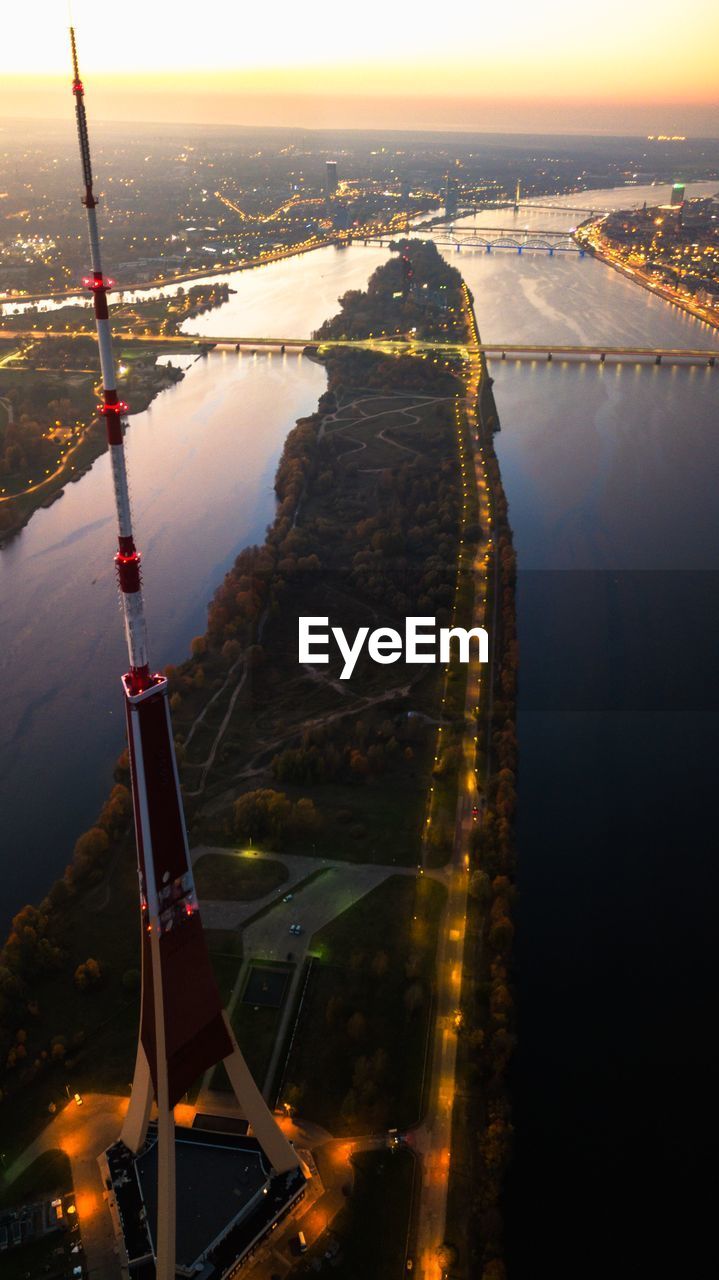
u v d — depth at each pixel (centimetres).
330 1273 16038
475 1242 16550
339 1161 17762
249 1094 16950
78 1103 18950
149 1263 16050
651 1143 19138
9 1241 16562
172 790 15362
